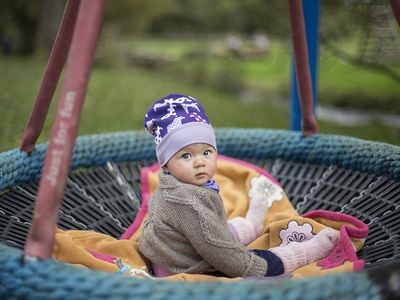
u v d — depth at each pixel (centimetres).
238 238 137
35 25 984
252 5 670
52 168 81
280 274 116
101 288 77
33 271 80
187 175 118
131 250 126
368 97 627
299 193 162
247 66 1025
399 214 134
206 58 1043
